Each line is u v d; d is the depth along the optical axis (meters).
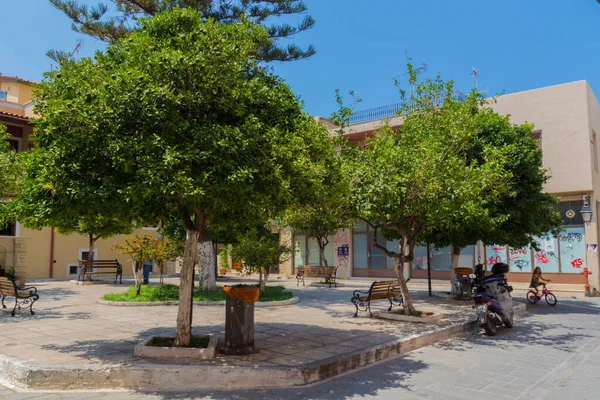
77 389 5.94
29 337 8.30
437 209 9.36
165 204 6.63
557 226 15.60
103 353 7.02
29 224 6.66
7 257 20.56
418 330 9.42
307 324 10.15
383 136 11.50
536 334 10.28
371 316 11.21
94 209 6.15
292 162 6.46
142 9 16.02
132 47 6.86
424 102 12.84
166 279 23.80
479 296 10.16
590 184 19.11
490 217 13.12
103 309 12.07
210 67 6.21
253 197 6.07
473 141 14.02
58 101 6.00
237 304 7.24
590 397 5.89
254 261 14.66
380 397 5.78
